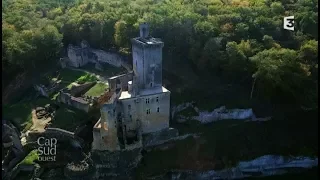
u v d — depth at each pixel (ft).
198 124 432.25
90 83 481.05
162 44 392.06
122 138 394.73
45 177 371.15
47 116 447.42
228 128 431.43
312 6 561.84
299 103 464.65
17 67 539.70
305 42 484.33
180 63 508.12
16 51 519.19
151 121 403.34
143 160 389.19
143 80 400.67
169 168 384.88
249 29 513.04
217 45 465.88
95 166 375.25
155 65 397.19
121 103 384.88
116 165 378.73
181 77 486.38
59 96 452.76
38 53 557.74
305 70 440.86
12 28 573.33
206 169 390.42
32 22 624.59
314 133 438.40
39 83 517.96
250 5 575.79
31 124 433.07
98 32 565.12
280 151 413.80
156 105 399.44
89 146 394.52
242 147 411.54
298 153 415.23
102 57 544.62
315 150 419.74
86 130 409.90
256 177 399.24
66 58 552.82
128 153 384.68
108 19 569.64
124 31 526.57
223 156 401.08
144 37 413.80
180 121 432.66
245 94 469.98
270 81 440.86
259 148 414.00
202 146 406.82
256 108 455.63
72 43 598.34
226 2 599.98
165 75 488.85
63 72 533.55
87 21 581.94
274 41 490.49
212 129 427.74
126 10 593.83
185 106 444.55
